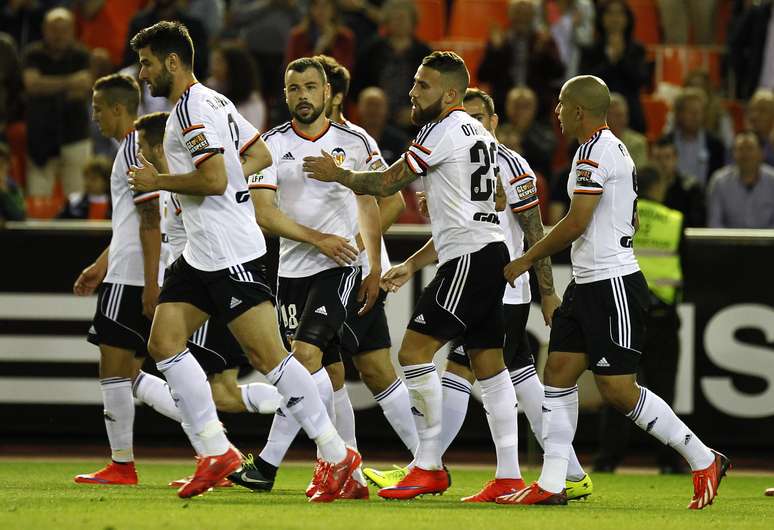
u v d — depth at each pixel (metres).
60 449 34.41
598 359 20.36
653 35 53.84
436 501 21.48
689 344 33.41
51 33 42.88
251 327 19.92
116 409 24.70
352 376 33.38
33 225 33.47
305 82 22.69
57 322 33.50
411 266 23.02
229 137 20.08
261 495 21.97
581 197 20.28
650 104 48.19
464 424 33.38
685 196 37.19
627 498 24.05
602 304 20.36
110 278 24.53
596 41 44.47
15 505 19.41
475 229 20.92
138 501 20.22
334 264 22.67
